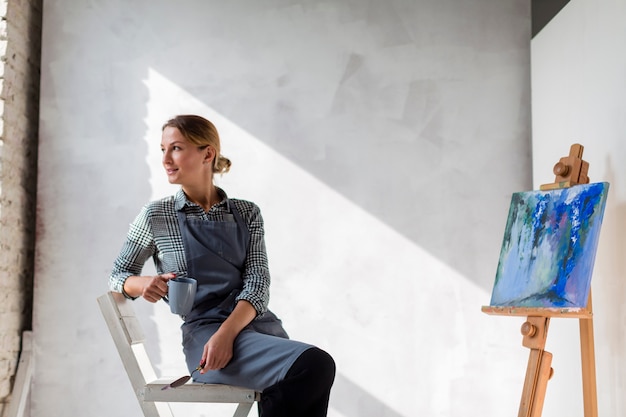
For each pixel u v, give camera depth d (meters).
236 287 2.39
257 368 2.16
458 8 3.69
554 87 3.32
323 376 2.10
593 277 2.92
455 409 3.50
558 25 3.28
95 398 3.54
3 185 3.45
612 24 2.73
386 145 3.63
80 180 3.66
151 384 2.26
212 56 3.71
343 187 3.62
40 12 3.86
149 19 3.74
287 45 3.70
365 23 3.69
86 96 3.70
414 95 3.66
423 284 3.56
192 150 2.41
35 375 3.55
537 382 2.56
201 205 2.47
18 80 3.62
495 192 3.60
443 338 3.54
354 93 3.66
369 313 3.56
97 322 3.57
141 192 3.65
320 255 3.59
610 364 2.74
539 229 2.78
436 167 3.62
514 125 3.63
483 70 3.66
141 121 3.69
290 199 3.63
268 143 3.66
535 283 2.67
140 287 2.28
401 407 3.50
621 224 2.65
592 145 2.91
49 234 3.63
